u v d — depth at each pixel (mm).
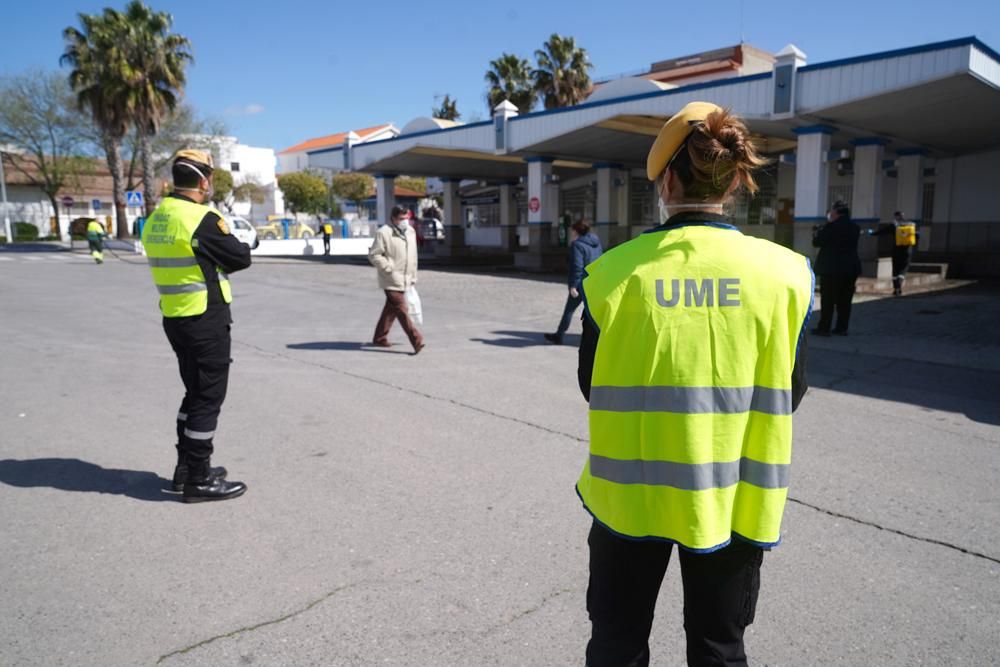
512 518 4051
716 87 16984
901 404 6543
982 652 2826
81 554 3584
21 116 42875
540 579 3369
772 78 15789
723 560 1729
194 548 3664
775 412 1664
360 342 9664
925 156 20672
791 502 4289
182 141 45375
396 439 5484
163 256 3998
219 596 3201
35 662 2717
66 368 7867
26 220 53125
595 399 1758
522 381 7410
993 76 13484
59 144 44781
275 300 14398
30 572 3398
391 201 29922
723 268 1670
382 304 13789
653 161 1830
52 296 14648
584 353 1821
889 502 4297
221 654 2781
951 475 4750
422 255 32438
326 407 6387
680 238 1724
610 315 1717
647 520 1705
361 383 7301
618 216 28297
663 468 1674
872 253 17438
